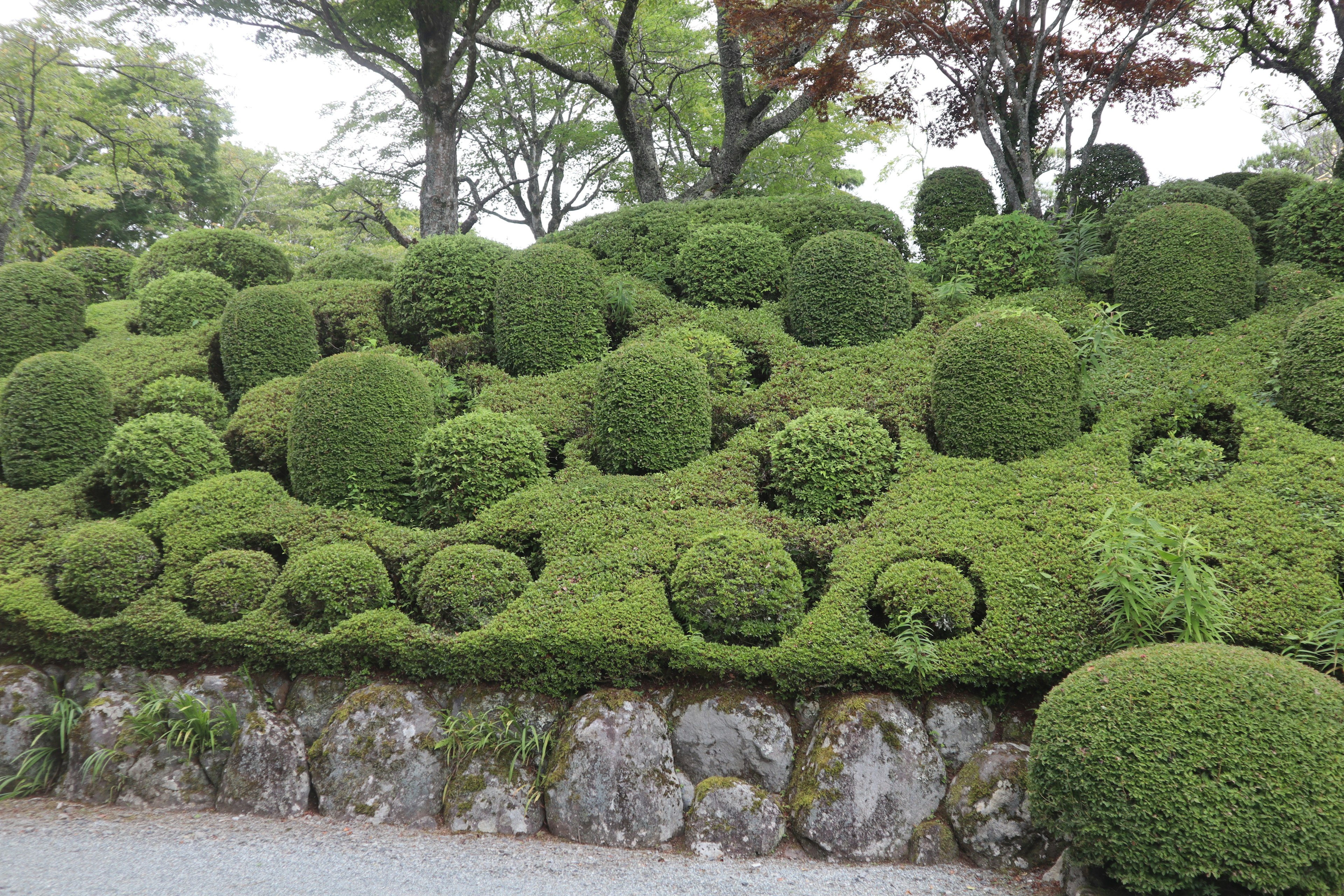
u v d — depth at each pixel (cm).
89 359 871
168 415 732
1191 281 714
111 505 727
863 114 1224
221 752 503
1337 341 563
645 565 543
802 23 1051
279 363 866
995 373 598
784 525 573
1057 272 830
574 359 825
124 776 495
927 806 430
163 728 514
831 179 1858
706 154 1831
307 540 618
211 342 930
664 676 492
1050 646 446
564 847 430
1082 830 344
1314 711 328
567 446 708
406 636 509
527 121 1919
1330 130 1870
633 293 888
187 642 539
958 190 1020
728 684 485
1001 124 1002
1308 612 421
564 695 494
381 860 407
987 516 538
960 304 822
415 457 662
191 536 624
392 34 1384
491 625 504
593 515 597
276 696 529
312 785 482
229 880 378
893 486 589
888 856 417
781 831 434
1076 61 1045
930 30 1001
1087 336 650
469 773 468
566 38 1442
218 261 1086
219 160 2358
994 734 453
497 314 854
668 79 1636
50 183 1567
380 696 498
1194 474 542
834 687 473
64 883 371
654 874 398
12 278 929
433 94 1255
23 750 523
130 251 2311
